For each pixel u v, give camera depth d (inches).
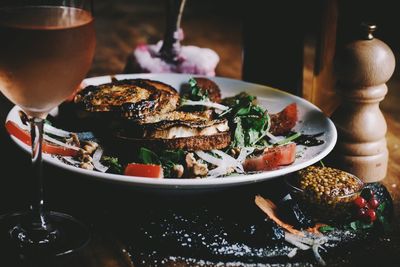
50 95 24.7
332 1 36.6
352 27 36.8
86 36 24.5
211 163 30.6
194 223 28.0
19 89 24.3
